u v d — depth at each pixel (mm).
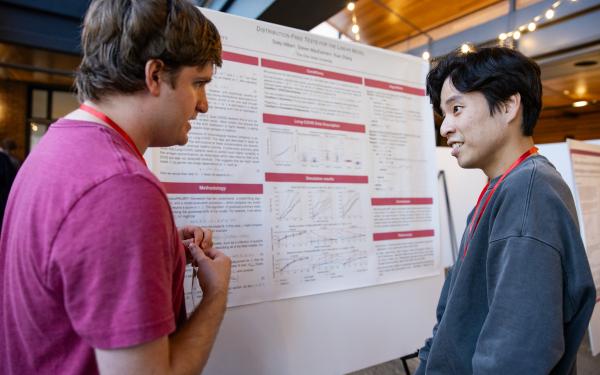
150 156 1078
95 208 452
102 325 442
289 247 1289
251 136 1232
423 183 1644
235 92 1209
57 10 3629
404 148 1598
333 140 1406
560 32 3416
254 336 1211
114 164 483
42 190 489
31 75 5402
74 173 477
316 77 1377
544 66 3965
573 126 6766
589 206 2541
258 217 1234
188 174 1130
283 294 1266
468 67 799
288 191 1296
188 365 560
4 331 537
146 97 569
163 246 498
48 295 477
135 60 539
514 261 653
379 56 1549
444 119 886
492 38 3801
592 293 665
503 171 814
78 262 443
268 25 1281
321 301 1350
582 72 4207
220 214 1172
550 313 616
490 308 673
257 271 1225
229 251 1183
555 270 635
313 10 2307
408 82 1630
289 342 1271
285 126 1302
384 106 1552
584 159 2607
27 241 486
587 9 3191
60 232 451
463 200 2809
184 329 620
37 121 5863
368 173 1489
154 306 464
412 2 3861
